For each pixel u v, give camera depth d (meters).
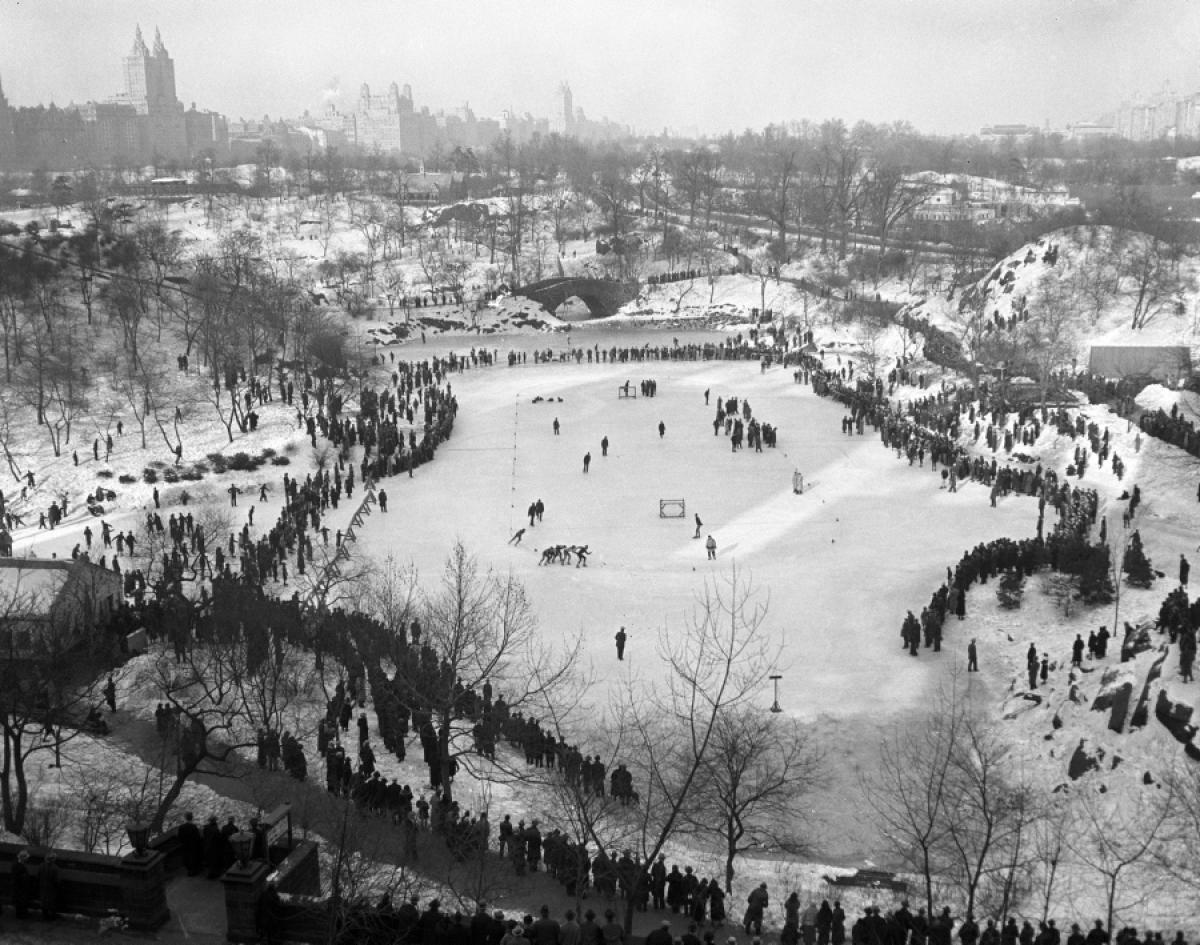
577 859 33.88
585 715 49.75
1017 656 54.88
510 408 117.44
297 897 26.73
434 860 35.19
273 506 84.88
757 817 41.62
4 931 26.25
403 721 45.44
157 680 47.41
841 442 100.94
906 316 150.50
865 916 31.61
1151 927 33.56
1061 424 93.38
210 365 120.94
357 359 131.00
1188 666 44.00
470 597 58.38
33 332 121.50
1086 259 140.38
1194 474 81.38
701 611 62.16
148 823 30.53
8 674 38.59
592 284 191.00
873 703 50.53
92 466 93.31
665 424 108.75
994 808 36.75
